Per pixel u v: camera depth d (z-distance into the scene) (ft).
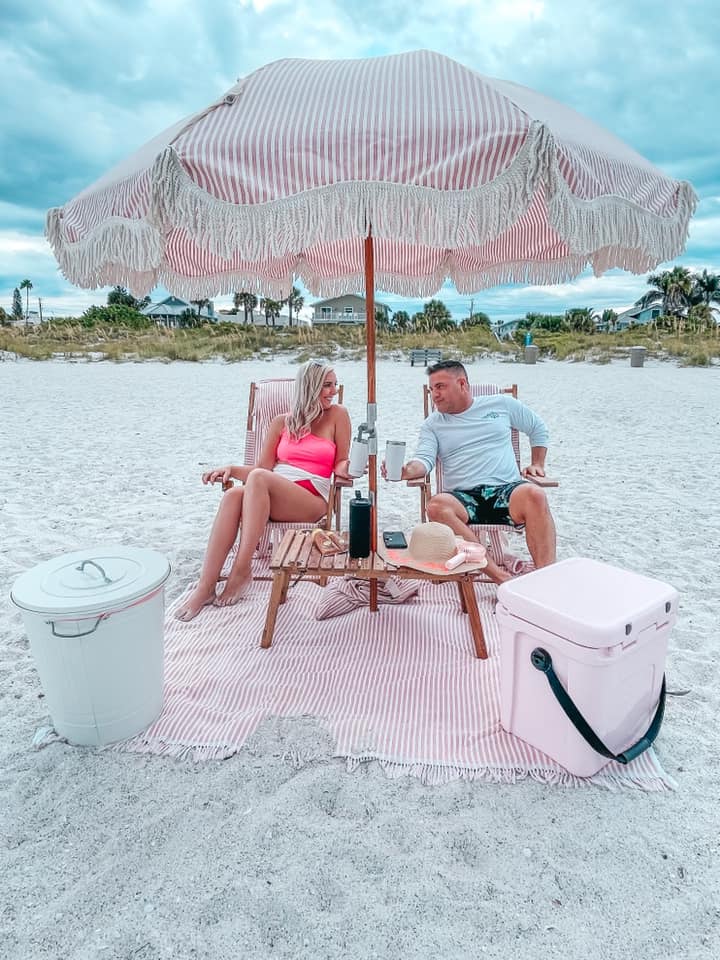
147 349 63.31
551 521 9.23
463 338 74.18
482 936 4.25
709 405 33.19
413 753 6.08
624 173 5.88
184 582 10.45
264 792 5.60
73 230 6.23
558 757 5.86
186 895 4.56
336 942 4.21
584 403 34.14
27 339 69.56
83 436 23.66
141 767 5.91
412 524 13.60
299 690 7.16
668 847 4.99
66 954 4.13
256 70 5.97
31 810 5.37
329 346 69.00
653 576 10.79
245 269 10.32
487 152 5.01
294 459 10.05
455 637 8.49
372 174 5.06
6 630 8.83
